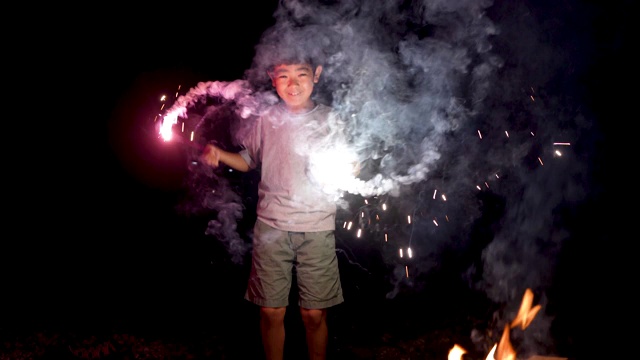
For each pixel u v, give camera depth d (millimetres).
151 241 6496
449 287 5270
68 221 6914
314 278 3602
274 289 3611
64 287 5434
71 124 8258
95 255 6164
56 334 4484
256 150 3836
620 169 6363
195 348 4355
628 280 5012
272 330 3676
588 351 4059
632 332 4258
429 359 4125
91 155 8156
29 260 5992
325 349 3723
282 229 3600
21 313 4875
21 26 8203
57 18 8281
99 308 5023
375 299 5125
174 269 5871
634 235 5648
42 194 7465
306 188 3613
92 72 8344
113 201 7340
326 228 3641
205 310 5031
